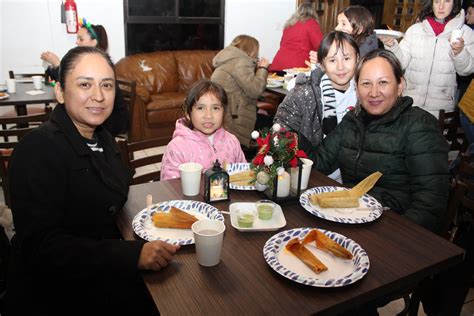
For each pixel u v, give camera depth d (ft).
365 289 3.18
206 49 18.44
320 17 19.24
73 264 3.42
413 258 3.61
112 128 6.49
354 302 3.10
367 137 5.42
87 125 4.08
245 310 2.92
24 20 14.84
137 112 14.05
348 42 6.17
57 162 3.65
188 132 5.75
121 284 4.09
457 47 8.58
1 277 4.44
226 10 17.97
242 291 3.13
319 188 4.94
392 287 3.29
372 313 4.53
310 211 4.36
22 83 13.01
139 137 14.32
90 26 12.54
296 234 3.87
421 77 9.89
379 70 5.02
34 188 3.50
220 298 3.05
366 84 5.13
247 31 18.65
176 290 3.14
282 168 4.47
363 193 4.80
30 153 3.57
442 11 9.16
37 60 15.40
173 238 3.87
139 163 5.99
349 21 7.79
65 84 3.79
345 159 5.72
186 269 3.41
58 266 3.44
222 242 3.74
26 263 3.71
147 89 14.62
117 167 4.42
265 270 3.41
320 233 3.81
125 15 16.28
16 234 3.69
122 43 16.60
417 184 5.00
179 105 14.80
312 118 6.55
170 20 17.20
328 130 6.66
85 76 3.74
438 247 3.80
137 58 15.98
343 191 4.76
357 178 5.68
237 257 3.59
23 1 14.62
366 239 3.92
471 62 9.31
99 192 3.95
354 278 3.22
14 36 14.90
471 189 5.02
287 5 18.99
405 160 5.20
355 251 3.62
